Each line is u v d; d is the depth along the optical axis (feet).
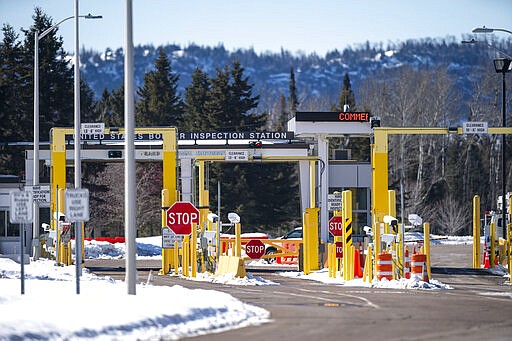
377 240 276.41
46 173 562.66
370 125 444.55
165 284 277.85
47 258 404.36
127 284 191.72
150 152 447.83
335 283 288.92
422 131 373.81
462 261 447.42
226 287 265.13
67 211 184.24
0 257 390.83
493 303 204.13
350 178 507.30
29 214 192.54
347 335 142.72
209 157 405.80
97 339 136.36
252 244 355.56
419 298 219.61
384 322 161.27
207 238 313.94
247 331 148.56
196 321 157.69
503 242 387.34
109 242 575.79
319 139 463.42
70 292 204.54
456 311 183.11
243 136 470.39
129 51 190.80
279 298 219.41
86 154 454.81
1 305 167.94
